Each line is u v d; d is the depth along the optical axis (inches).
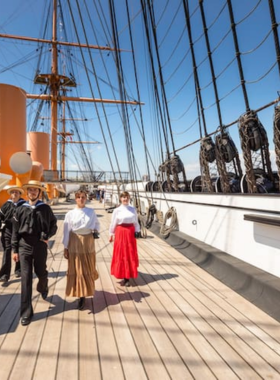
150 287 157.3
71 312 125.0
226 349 96.0
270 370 84.9
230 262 168.6
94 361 89.5
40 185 116.6
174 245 264.1
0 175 117.0
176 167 333.7
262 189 183.0
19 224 116.3
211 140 245.4
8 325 113.0
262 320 116.6
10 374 83.1
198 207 241.8
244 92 187.2
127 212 161.2
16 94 424.8
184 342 100.4
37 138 784.3
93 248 130.5
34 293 146.9
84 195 130.0
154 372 84.1
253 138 171.5
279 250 137.2
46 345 98.6
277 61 160.2
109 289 154.5
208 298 140.7
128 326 112.3
